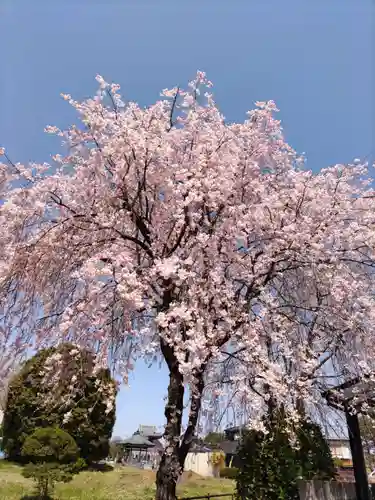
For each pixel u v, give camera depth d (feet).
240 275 18.39
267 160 21.85
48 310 17.87
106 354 16.89
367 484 18.90
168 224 19.31
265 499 17.92
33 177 17.97
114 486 34.94
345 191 21.54
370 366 18.26
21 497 29.78
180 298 16.87
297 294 20.67
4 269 15.83
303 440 19.02
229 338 17.10
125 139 18.08
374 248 19.45
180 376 16.15
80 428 41.42
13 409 40.93
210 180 18.38
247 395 17.04
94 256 16.94
